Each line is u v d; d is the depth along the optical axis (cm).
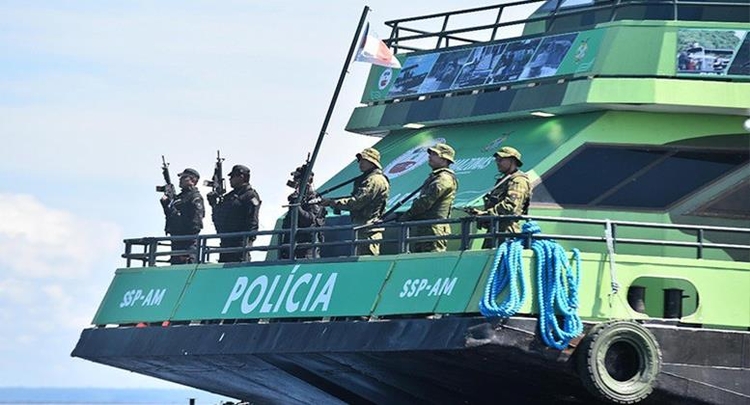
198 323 3170
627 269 2759
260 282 3088
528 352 2683
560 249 2709
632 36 3041
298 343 2955
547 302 2686
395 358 2822
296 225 3073
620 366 2725
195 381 3425
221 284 3158
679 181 2994
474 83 3262
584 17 3325
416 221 2855
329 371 3012
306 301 2981
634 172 3003
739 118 3034
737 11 3138
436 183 2872
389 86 3434
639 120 3042
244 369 3173
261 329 3038
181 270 3250
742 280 2808
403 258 2861
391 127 3412
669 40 3030
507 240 2716
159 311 3253
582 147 3036
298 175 3175
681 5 3123
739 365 2778
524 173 2895
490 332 2670
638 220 2961
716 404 2766
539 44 3181
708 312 2795
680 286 2858
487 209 2811
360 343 2844
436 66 3362
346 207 3011
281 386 3225
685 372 2753
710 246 2795
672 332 2753
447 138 3316
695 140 3030
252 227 3228
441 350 2712
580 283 2727
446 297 2750
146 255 3341
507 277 2688
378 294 2864
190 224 3338
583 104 3038
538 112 3119
